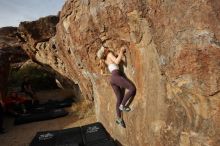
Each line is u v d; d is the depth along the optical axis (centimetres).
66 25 850
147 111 549
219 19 369
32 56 1811
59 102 1570
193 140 424
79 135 817
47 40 1491
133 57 579
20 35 1645
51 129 1124
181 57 408
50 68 1752
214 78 377
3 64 1641
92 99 1096
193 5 388
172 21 417
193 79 399
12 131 1183
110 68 611
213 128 394
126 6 519
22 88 1628
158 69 486
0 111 1187
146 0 460
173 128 467
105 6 595
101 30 647
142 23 496
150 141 545
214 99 386
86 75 952
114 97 745
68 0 781
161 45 444
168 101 475
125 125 664
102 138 770
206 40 377
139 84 575
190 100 422
